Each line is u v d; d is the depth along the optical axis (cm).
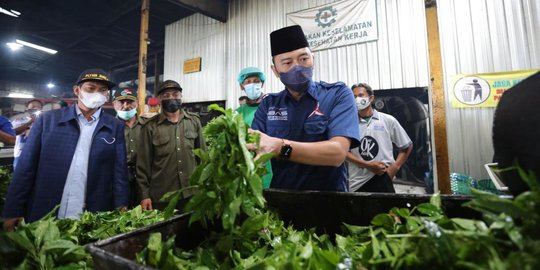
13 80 1050
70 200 174
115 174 191
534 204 53
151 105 387
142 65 473
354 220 95
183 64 621
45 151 169
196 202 84
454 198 83
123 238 67
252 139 90
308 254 65
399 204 89
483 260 54
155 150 236
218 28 572
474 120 353
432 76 262
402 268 61
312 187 125
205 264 75
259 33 520
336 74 442
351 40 431
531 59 338
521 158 56
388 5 407
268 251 83
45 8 612
